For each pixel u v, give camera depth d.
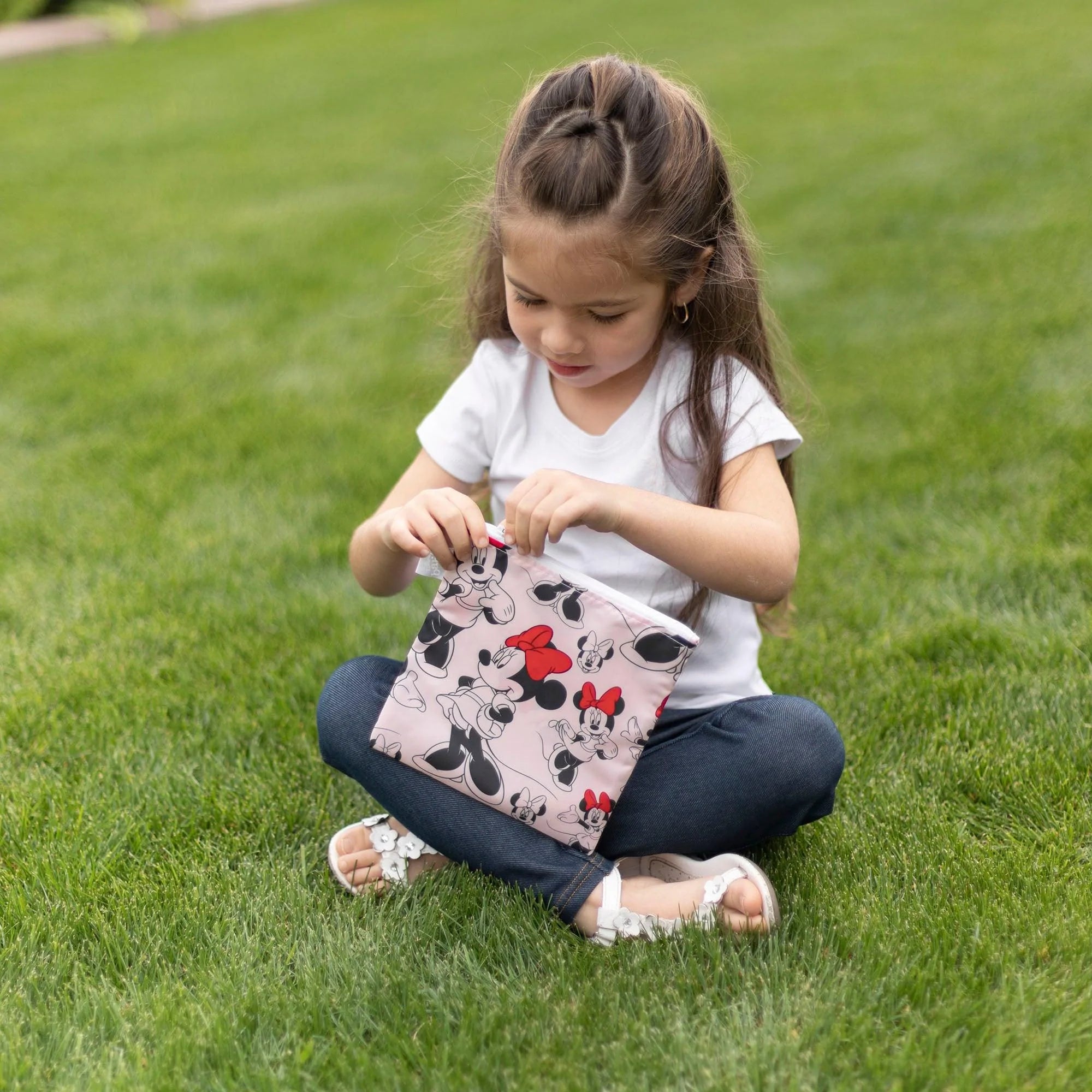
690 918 1.52
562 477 1.52
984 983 1.39
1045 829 1.71
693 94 1.86
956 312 4.16
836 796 1.82
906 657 2.20
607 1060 1.31
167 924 1.57
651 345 1.66
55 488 3.04
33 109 8.16
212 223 5.51
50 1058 1.35
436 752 1.57
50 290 4.62
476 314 1.82
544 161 1.50
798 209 5.54
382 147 6.95
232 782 1.91
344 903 1.64
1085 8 10.02
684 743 1.62
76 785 1.89
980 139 6.37
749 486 1.66
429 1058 1.32
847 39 9.66
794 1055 1.30
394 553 1.68
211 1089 1.30
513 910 1.56
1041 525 2.63
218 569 2.64
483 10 12.21
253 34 11.40
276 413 3.53
